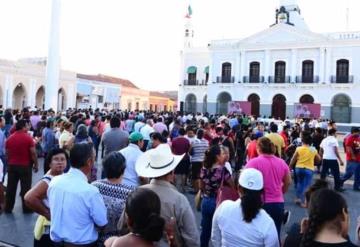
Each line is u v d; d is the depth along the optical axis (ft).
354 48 132.16
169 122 54.75
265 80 146.72
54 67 76.18
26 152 24.97
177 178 32.12
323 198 8.55
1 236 20.63
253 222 11.35
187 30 185.88
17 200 28.32
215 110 156.46
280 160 17.25
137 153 18.94
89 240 11.76
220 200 16.56
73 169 12.18
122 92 202.90
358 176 37.32
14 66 139.54
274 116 146.10
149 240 7.91
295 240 9.61
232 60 153.99
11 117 45.24
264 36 147.54
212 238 12.51
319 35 136.87
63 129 31.35
